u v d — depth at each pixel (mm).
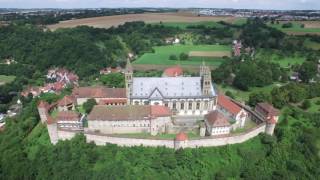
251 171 143875
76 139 150750
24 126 181250
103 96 191125
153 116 156000
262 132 165125
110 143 151500
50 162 145000
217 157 146750
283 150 155250
